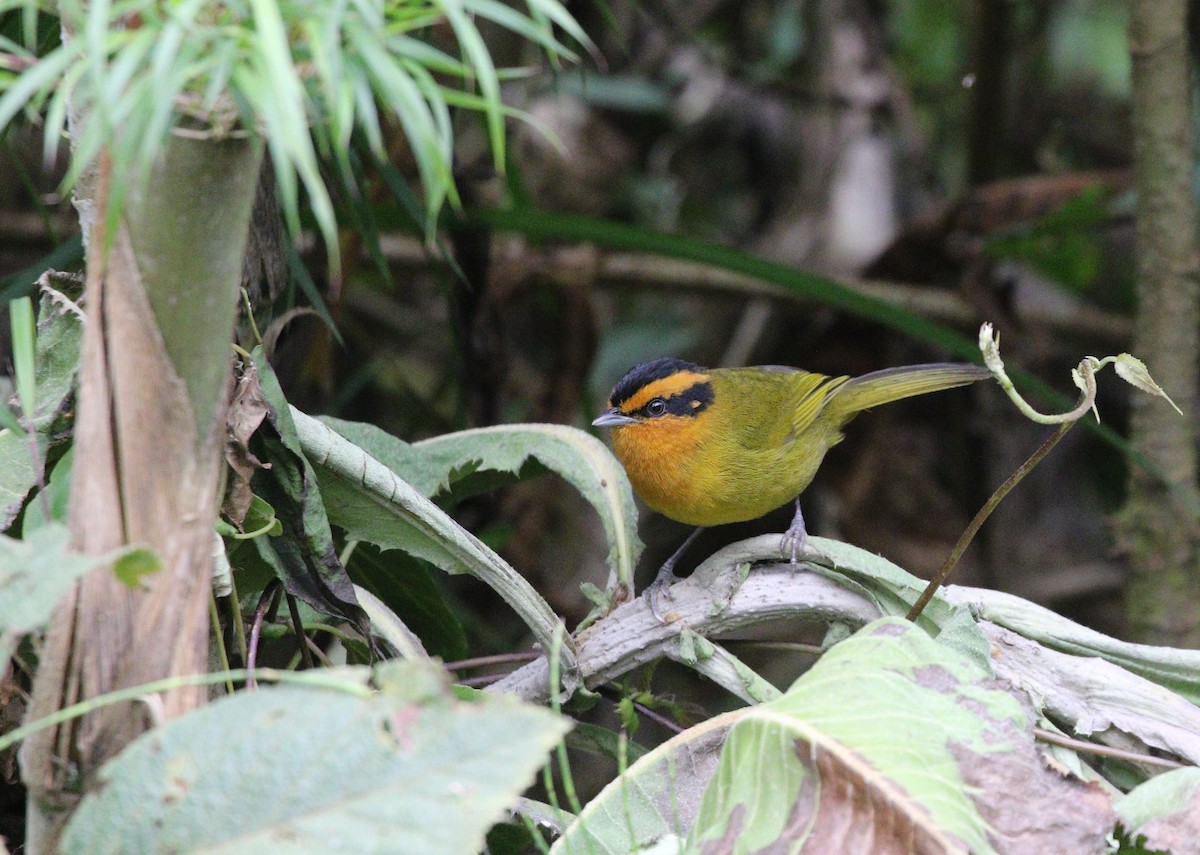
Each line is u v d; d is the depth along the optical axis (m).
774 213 15.74
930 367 9.97
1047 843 4.11
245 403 4.72
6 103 2.85
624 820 4.95
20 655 4.32
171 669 3.49
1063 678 5.46
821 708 4.42
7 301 6.63
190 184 3.28
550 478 12.78
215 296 3.42
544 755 3.19
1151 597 10.17
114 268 3.38
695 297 14.75
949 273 13.34
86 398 3.45
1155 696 5.40
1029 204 12.84
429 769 3.19
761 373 10.34
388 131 8.79
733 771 4.48
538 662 5.92
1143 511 10.20
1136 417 10.28
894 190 15.44
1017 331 13.11
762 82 15.03
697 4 15.78
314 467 5.39
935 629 5.71
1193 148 10.48
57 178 11.38
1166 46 9.88
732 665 5.72
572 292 12.16
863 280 13.34
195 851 3.17
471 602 11.76
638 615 5.94
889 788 4.11
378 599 6.29
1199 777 4.69
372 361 11.54
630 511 6.48
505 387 12.71
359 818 3.14
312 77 3.23
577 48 11.77
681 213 15.54
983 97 14.35
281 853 3.12
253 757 3.25
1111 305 16.33
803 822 4.21
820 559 5.89
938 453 13.23
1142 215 10.19
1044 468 15.76
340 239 8.98
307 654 5.36
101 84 2.80
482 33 9.88
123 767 3.27
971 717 4.34
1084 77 16.36
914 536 12.78
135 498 3.44
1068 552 15.61
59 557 3.26
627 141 15.48
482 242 10.39
